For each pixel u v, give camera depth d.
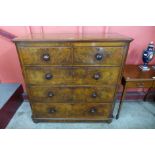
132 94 2.23
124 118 1.93
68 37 1.36
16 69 2.05
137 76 1.62
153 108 2.13
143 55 1.74
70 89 1.55
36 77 1.46
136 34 1.84
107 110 1.71
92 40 1.26
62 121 1.82
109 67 1.41
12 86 2.08
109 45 1.29
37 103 1.66
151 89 2.21
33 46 1.29
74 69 1.41
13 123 1.83
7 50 1.92
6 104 1.77
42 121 1.83
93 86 1.52
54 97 1.60
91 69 1.42
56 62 1.37
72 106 1.68
